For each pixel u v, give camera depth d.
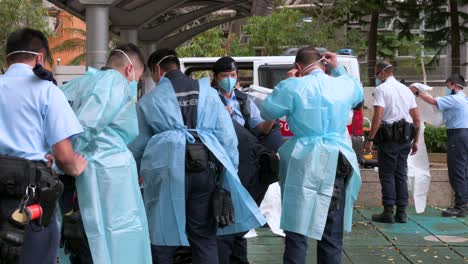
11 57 3.64
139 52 4.55
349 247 6.93
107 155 4.07
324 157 4.92
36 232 3.49
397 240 7.24
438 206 9.08
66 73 12.26
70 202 4.25
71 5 10.88
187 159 4.53
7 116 3.50
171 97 4.64
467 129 8.35
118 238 4.05
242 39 26.72
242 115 5.88
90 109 4.04
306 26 21.80
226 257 5.37
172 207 4.53
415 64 26.36
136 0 10.89
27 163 3.43
